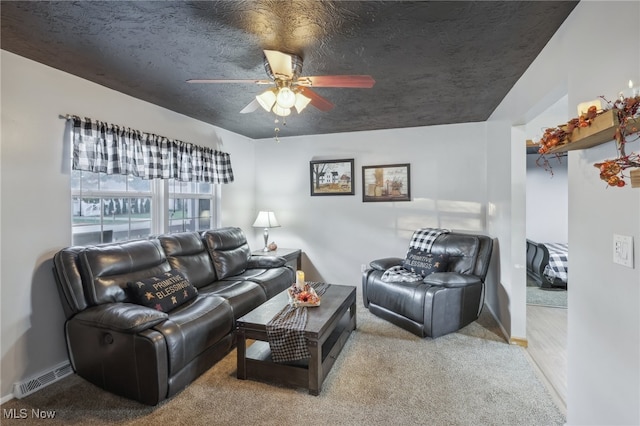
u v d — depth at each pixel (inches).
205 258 135.9
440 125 164.4
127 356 80.4
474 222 159.8
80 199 107.0
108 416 76.9
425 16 68.4
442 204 165.3
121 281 97.2
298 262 186.4
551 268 177.3
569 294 69.5
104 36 76.7
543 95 82.9
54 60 89.4
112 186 118.6
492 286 143.6
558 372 96.3
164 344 79.8
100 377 85.4
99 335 84.0
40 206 91.8
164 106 131.4
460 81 105.3
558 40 73.7
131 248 105.1
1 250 83.6
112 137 110.0
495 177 137.6
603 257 56.9
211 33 75.4
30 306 89.2
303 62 90.4
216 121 155.6
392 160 173.2
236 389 88.3
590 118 48.6
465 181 161.3
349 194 180.9
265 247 181.6
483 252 133.0
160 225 138.4
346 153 181.5
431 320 115.7
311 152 188.1
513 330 114.9
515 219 114.1
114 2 63.3
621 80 50.6
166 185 140.3
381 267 148.6
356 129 174.1
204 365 94.3
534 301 161.3
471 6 64.9
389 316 134.4
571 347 68.8
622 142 43.5
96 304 90.0
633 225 48.8
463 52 85.2
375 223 177.3
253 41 79.1
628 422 50.7
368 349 111.2
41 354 91.4
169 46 81.7
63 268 89.5
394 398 84.2
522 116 102.0
